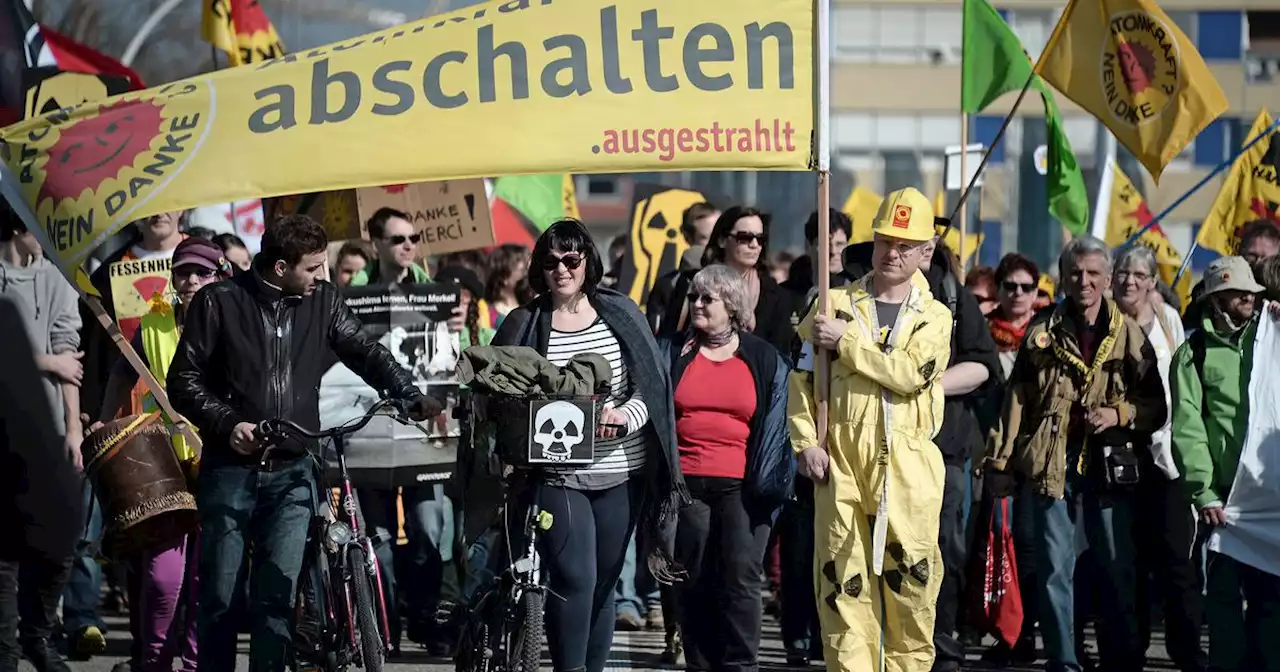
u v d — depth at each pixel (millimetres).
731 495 22625
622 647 30109
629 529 21734
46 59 32125
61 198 22031
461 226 38438
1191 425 24031
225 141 22062
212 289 21016
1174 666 29750
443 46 22359
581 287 21938
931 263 24938
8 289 25953
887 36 184125
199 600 20891
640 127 22188
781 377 22844
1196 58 27625
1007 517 28266
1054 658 25000
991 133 152500
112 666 27766
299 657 20812
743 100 22281
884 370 21188
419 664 28359
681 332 23766
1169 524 26391
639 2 22422
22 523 25594
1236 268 23844
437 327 29516
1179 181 164375
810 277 28812
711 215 32125
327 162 21984
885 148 184125
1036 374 25594
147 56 92875
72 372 26094
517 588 20344
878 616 21734
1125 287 27594
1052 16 163500
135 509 23094
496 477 21297
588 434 20797
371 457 28594
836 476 21609
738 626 22594
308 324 21281
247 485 20812
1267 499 23656
